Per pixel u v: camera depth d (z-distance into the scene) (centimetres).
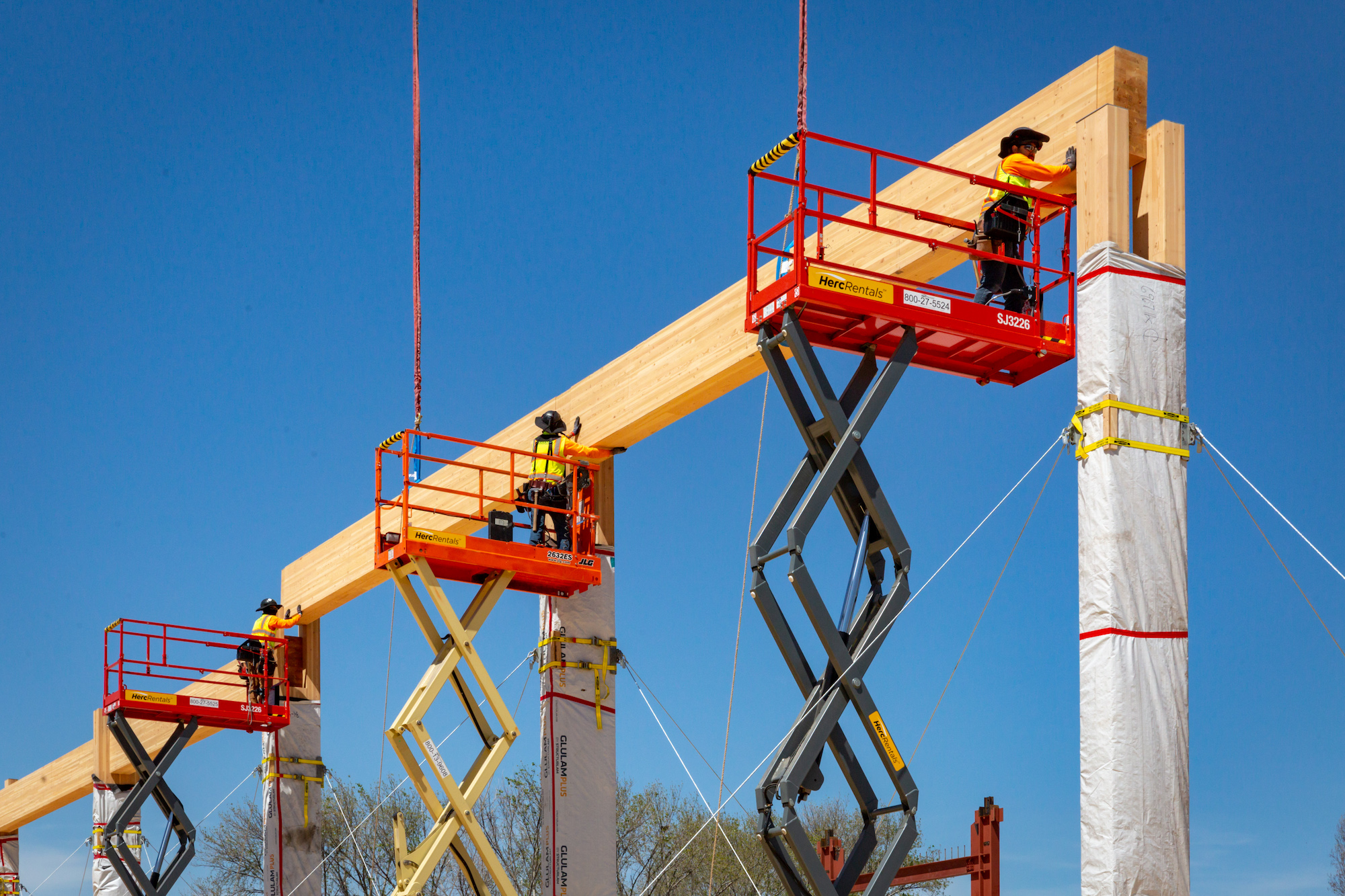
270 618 2367
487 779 1524
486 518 1775
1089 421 999
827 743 950
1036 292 1038
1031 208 1068
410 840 3875
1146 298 1010
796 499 981
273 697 2356
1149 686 955
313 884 2328
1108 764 945
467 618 1547
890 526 967
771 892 3609
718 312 1527
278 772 2339
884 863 930
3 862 3741
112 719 2220
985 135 1223
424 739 1498
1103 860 938
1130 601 963
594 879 1634
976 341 1028
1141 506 978
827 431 973
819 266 964
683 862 3622
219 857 4250
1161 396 1000
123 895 3075
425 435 1562
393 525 2123
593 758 1669
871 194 1005
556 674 1675
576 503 1639
